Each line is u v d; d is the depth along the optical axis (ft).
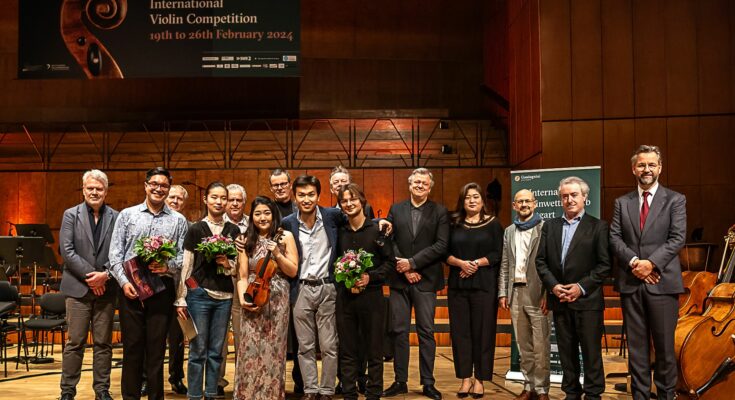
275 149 44.75
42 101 50.16
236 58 35.09
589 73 32.17
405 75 51.83
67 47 35.42
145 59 35.27
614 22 32.17
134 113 50.14
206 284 15.42
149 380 15.28
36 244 24.85
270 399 14.87
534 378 17.25
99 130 48.08
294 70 35.06
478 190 18.10
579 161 32.04
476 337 17.70
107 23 35.45
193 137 45.50
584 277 15.67
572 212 16.10
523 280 17.39
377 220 17.06
